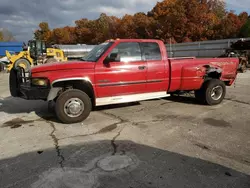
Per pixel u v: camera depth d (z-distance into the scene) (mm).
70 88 5332
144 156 3582
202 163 3367
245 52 17109
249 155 3611
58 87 5098
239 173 3117
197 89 6602
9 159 3537
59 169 3229
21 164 3385
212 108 6336
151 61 5789
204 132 4551
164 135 4414
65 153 3713
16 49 28234
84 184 2877
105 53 5344
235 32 33031
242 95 7988
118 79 5438
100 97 5414
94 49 6020
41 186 2850
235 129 4707
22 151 3803
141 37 42469
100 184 2875
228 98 7539
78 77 5066
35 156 3623
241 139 4211
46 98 5016
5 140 4266
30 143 4117
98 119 5414
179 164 3340
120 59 5457
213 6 39219
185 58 6508
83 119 5207
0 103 7289
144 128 4797
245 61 15391
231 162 3398
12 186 2859
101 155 3629
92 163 3381
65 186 2844
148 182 2914
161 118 5457
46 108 6512
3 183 2926
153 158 3516
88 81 5160
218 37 33812
